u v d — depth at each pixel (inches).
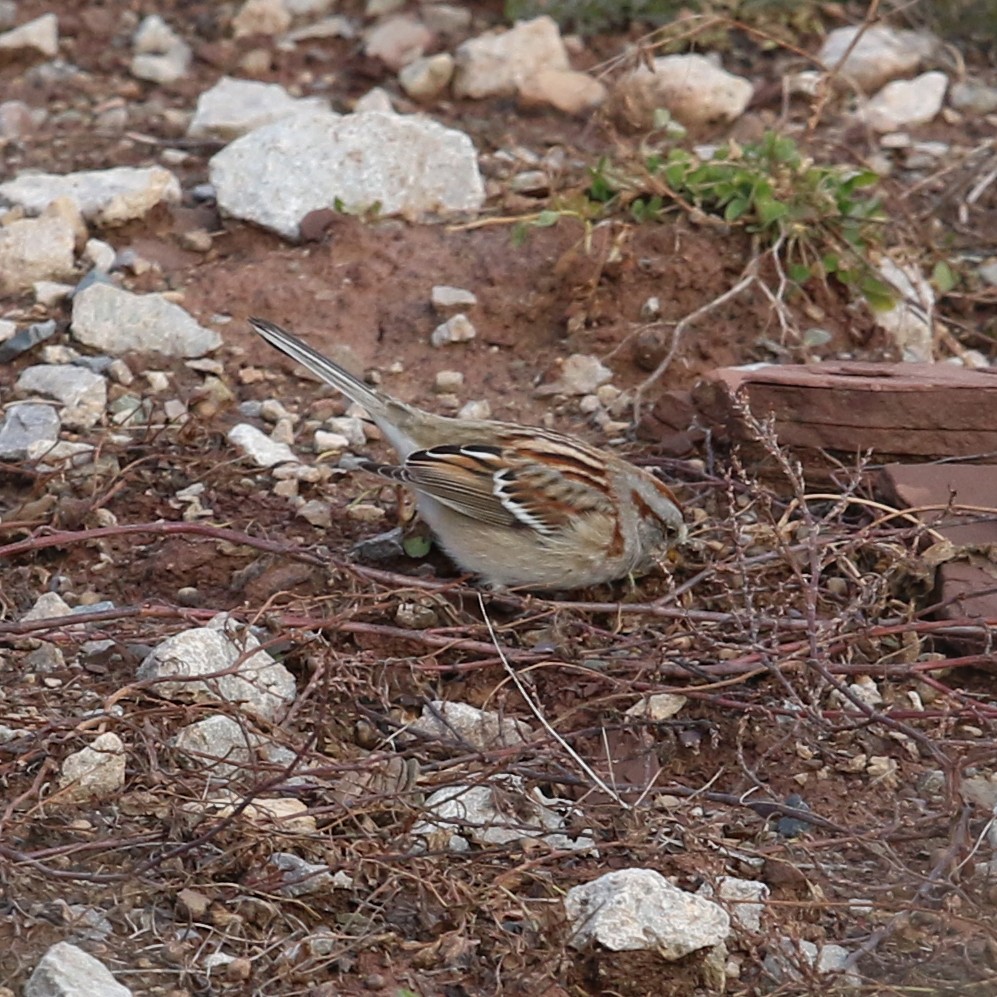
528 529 417.4
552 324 538.9
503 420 499.8
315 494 466.3
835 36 713.0
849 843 353.1
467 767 363.9
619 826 350.0
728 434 474.6
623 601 436.5
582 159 627.8
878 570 432.5
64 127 653.9
